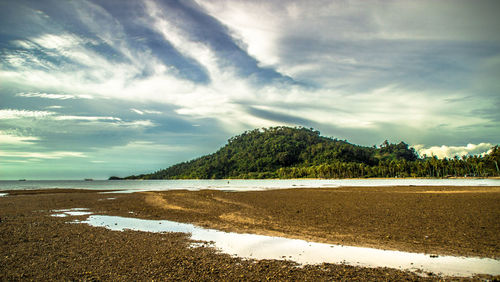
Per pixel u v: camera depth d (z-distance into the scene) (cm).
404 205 2597
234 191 5472
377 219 1947
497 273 930
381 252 1198
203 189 6600
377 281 884
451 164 11956
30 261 1105
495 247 1208
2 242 1418
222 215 2322
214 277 929
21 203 3459
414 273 948
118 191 6122
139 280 905
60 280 910
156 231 1700
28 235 1586
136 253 1209
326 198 3531
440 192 3938
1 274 966
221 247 1312
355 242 1372
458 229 1556
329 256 1157
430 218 1903
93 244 1370
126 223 1997
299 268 1017
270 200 3447
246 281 892
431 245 1274
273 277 926
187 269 1007
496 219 1778
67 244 1370
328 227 1744
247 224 1906
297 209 2572
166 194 4756
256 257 1157
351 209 2459
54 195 4841
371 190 4856
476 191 3922
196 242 1412
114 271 988
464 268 983
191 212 2516
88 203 3394
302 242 1394
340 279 905
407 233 1513
